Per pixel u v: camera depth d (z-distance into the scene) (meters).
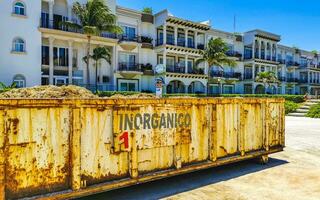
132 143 5.19
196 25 39.69
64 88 6.87
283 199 5.36
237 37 48.88
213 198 5.36
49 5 27.75
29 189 4.06
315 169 7.63
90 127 4.70
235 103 7.26
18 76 25.70
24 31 26.00
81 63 30.45
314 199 5.37
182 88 40.22
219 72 44.66
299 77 63.25
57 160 4.32
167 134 5.76
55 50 28.58
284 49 58.66
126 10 34.31
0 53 24.77
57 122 4.33
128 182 5.09
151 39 36.78
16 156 3.95
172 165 5.89
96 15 27.09
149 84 36.25
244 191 5.78
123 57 34.44
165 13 36.06
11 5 25.38
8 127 3.87
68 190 4.41
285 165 8.07
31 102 4.06
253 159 8.44
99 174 4.79
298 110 33.56
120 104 5.07
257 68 51.53
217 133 6.77
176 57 39.12
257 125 7.91
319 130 17.22
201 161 6.42
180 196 5.44
